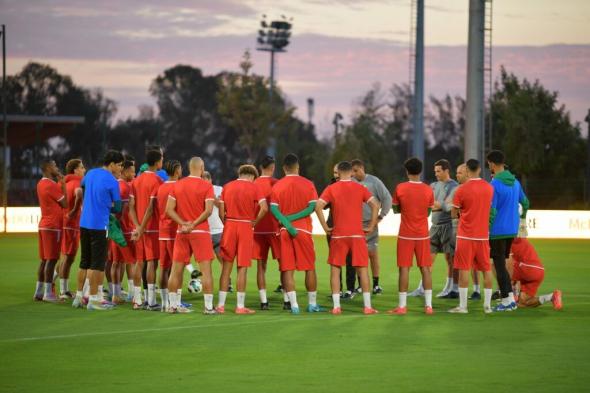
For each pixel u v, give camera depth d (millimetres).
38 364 12195
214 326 15531
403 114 109500
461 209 17109
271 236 18094
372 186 20828
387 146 97000
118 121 137875
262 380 11188
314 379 11242
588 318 16516
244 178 17359
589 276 25375
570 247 38500
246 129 101875
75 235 19656
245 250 17266
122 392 10586
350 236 17188
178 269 17234
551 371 11695
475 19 43719
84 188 17969
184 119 139000
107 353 12984
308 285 17641
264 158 19188
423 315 17000
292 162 17469
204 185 17000
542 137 76438
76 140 134875
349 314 17281
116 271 18844
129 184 19141
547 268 27984
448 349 13273
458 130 120375
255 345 13617
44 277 19516
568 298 19891
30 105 136375
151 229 17859
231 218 17312
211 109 139250
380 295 20750
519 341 13953
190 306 17906
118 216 18297
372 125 92000
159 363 12250
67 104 136625
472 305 18719
